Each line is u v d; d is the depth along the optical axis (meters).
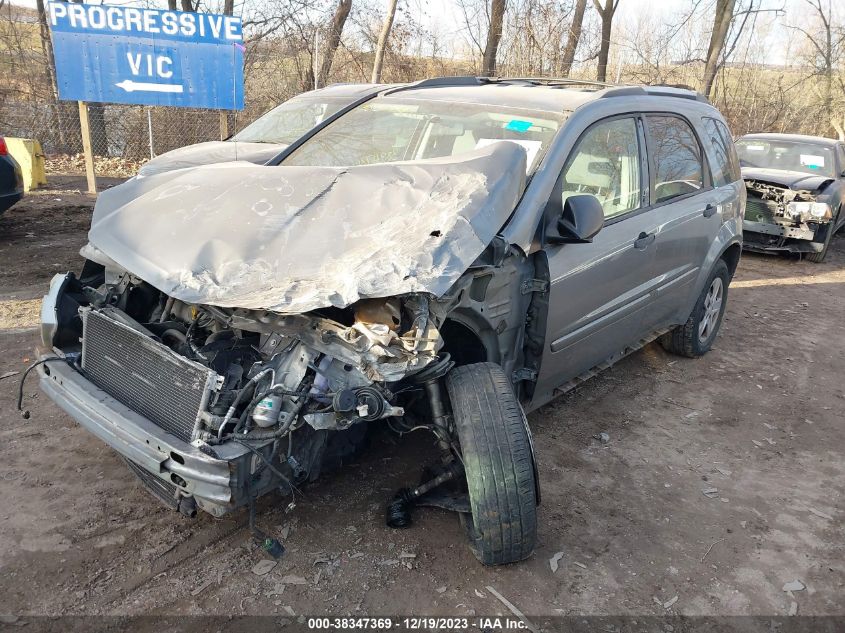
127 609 2.66
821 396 5.37
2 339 5.04
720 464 4.18
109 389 3.00
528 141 3.78
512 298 3.37
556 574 3.05
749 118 21.23
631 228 4.19
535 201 3.42
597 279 3.89
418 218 2.97
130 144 14.28
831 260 10.99
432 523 3.31
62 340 3.38
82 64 10.41
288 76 15.66
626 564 3.16
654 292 4.66
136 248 3.07
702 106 5.55
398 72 16.45
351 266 2.70
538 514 3.49
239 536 3.12
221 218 3.12
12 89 14.00
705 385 5.41
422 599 2.83
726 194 5.58
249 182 3.39
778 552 3.35
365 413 2.55
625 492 3.77
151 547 3.00
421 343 2.62
